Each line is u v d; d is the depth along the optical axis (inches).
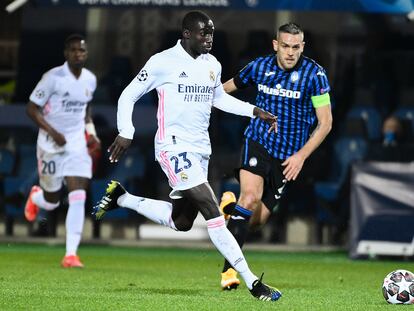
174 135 1070.4
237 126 2212.1
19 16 2285.9
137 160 2191.2
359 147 2182.6
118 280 1302.9
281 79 1214.3
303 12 2242.9
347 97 2236.7
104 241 2122.3
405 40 2229.3
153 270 1519.4
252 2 2075.5
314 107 1206.9
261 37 2239.2
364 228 1845.5
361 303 1046.4
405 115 2210.9
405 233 1830.7
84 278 1321.4
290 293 1167.0
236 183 2138.3
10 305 964.0
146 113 2218.3
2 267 1491.1
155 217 1144.8
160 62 1066.1
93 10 2262.6
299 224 2119.8
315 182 2124.8
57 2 2095.2
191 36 1065.5
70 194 1546.5
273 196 1253.1
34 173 2162.9
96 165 2170.3
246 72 1240.2
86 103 1561.3
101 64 2267.5
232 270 1162.0
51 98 1541.6
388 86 2236.7
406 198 1838.1
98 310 930.1
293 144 1228.5
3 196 2160.4
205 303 995.3
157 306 963.3
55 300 1008.2
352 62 2244.1
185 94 1067.9
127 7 2107.5
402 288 1035.3
